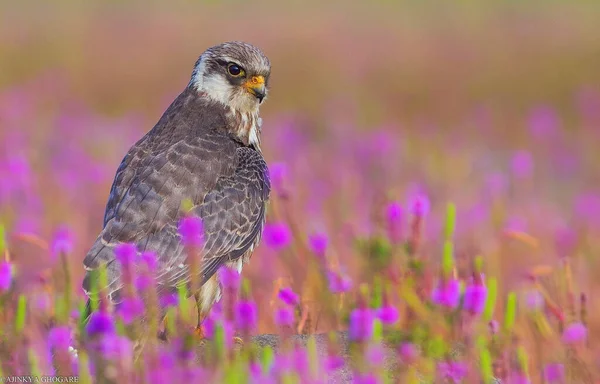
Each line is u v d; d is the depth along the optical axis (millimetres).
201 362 7332
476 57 42375
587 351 8875
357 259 11859
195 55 43562
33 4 57344
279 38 47312
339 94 35125
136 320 7141
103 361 6734
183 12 56281
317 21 53125
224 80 10602
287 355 6934
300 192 16281
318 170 19516
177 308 8445
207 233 9516
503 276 13336
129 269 7238
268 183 10422
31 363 6895
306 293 9641
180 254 9164
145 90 36906
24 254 13586
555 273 10703
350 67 40406
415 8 59062
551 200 20547
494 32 48406
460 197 18016
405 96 36094
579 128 28141
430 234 14609
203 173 9688
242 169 10148
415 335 7785
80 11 54781
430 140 25922
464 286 8516
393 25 51812
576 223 16938
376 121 30562
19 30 46812
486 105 32531
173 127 10234
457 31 49031
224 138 10266
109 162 19859
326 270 9391
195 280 7664
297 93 37156
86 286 8281
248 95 10664
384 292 8062
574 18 52438
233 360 6719
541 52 42812
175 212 9328
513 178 19141
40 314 8461
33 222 14352
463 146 25469
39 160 19094
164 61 41906
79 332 7039
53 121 24938
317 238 9641
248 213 9961
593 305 11914
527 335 9609
